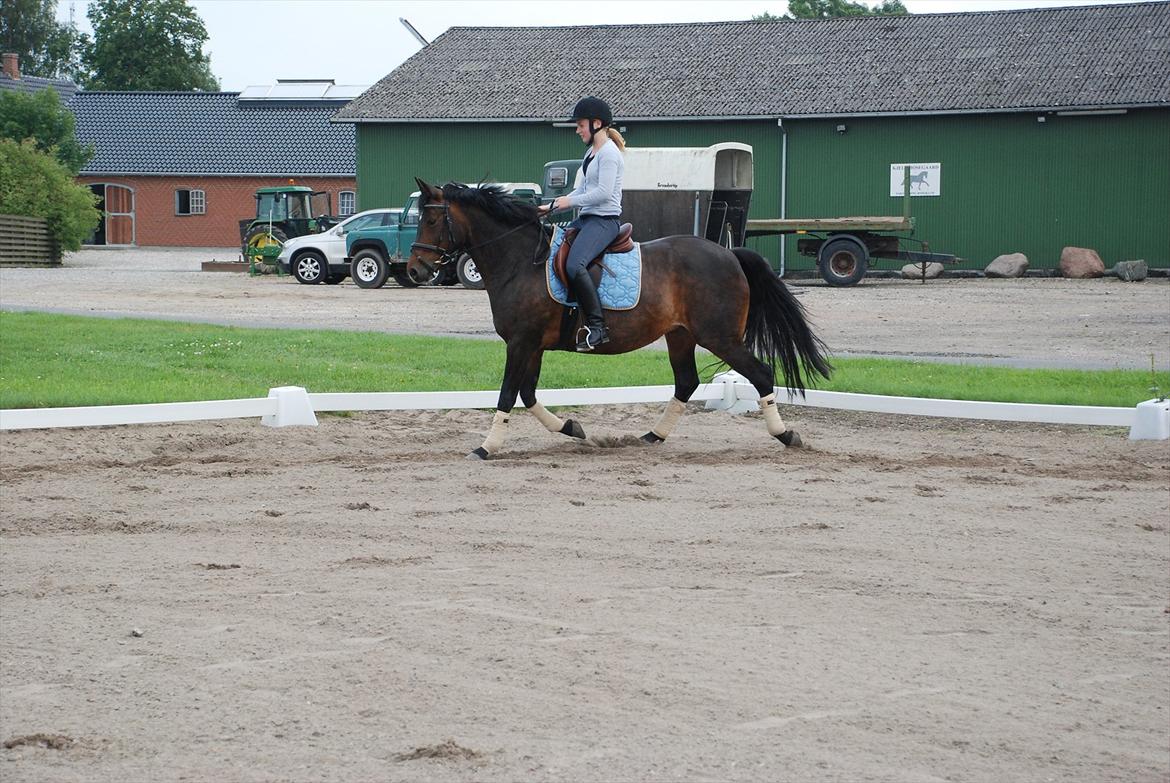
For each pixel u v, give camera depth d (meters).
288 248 36.97
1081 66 41.56
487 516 8.77
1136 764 4.75
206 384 14.50
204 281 38.06
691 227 33.88
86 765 4.62
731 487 9.85
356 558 7.54
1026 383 15.06
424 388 14.72
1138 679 5.68
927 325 24.05
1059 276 40.47
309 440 11.97
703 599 6.76
